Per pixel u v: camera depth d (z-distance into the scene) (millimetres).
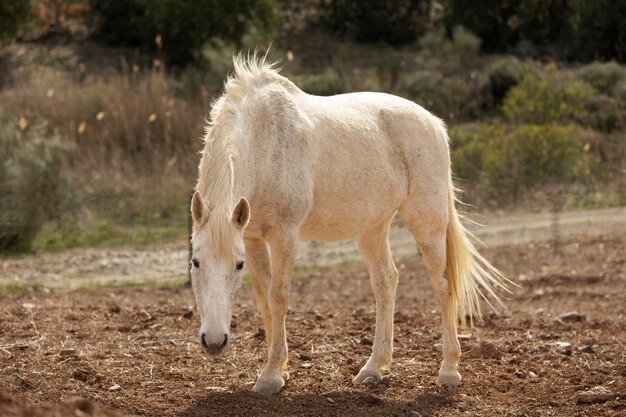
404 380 7211
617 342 8672
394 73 31672
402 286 13664
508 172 20938
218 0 32688
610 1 33875
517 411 6445
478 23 36781
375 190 6984
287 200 6375
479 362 7840
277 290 6523
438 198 7336
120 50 35844
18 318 9398
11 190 16656
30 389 6445
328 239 7109
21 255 16203
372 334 8805
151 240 17641
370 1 39469
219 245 5582
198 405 6203
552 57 35312
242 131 6238
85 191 19422
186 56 33188
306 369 7422
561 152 21469
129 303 11414
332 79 29344
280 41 35688
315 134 6648
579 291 12719
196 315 9758
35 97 24203
